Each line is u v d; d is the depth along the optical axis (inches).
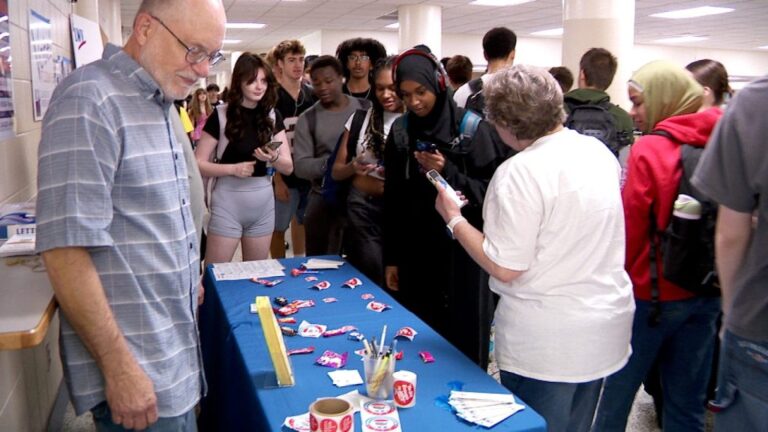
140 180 48.9
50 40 111.3
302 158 130.8
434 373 63.1
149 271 50.3
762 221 51.5
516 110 59.7
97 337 46.6
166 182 51.3
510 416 54.5
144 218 49.6
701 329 77.0
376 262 113.1
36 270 61.1
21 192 89.0
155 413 50.0
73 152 44.6
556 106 60.1
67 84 47.0
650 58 613.9
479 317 91.7
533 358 61.2
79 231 44.1
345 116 131.6
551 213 58.9
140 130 49.3
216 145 120.5
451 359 66.5
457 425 53.1
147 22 48.9
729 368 56.3
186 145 94.8
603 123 120.0
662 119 78.1
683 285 72.6
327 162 123.2
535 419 54.2
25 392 78.7
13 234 70.9
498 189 60.2
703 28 477.7
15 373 73.1
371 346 61.7
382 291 91.3
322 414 48.1
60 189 44.3
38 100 100.5
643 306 76.7
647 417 107.7
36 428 85.7
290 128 153.9
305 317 79.6
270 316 60.9
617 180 63.3
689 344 77.9
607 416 80.8
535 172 58.6
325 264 104.7
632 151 77.1
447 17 460.1
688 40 566.3
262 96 118.3
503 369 64.2
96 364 50.4
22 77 90.6
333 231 131.4
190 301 55.1
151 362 51.1
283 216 161.3
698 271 71.4
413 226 94.5
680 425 80.8
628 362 78.7
